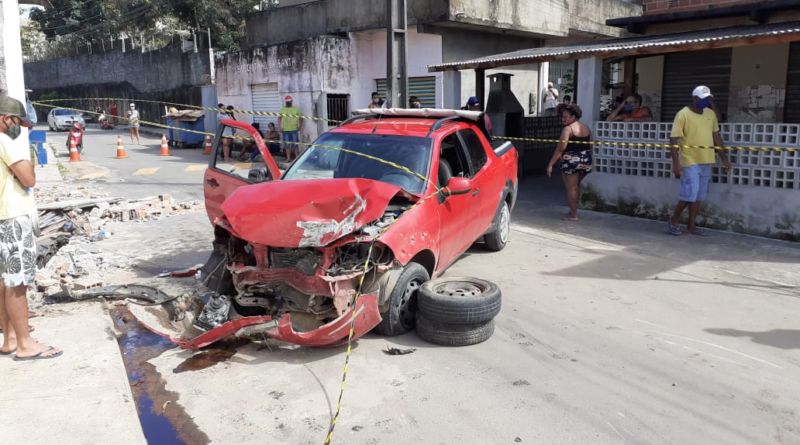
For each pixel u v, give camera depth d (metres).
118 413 3.87
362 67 18.72
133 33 40.16
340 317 4.52
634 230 8.88
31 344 4.64
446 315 4.80
